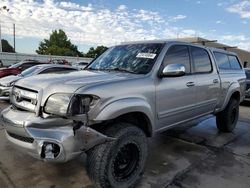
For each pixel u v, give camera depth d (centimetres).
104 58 408
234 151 451
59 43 8238
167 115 356
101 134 259
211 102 465
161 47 362
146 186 316
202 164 389
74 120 250
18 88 292
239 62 604
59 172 344
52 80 279
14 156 387
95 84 270
